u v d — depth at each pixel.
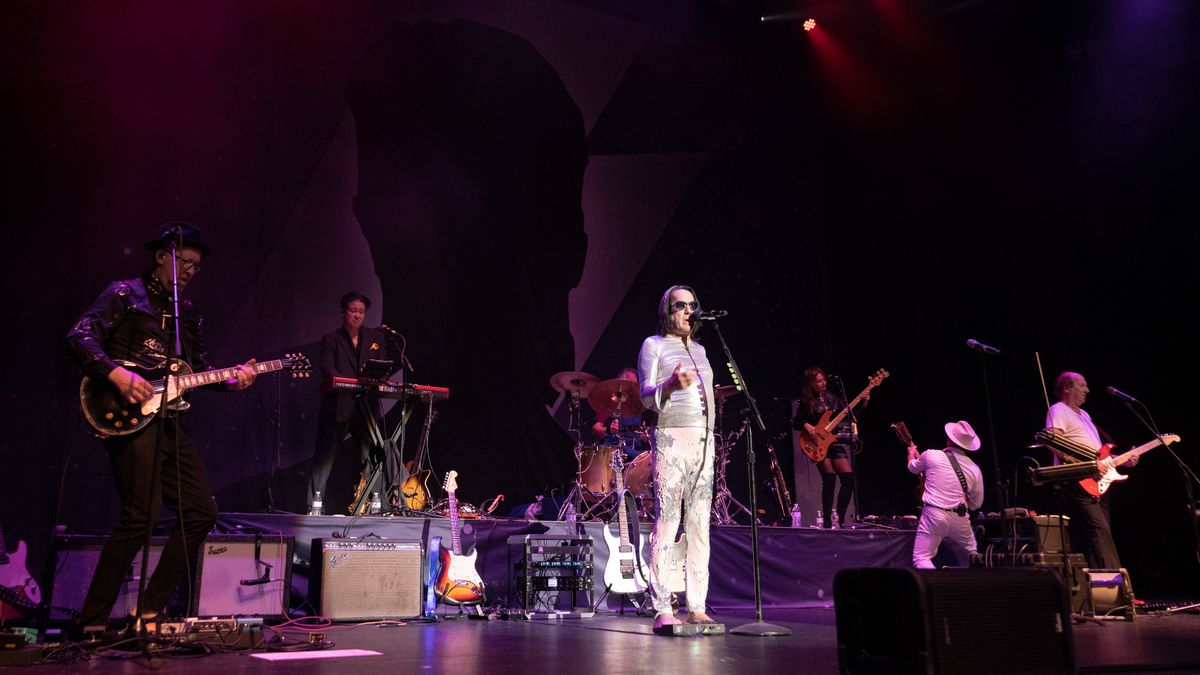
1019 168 9.67
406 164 8.20
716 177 9.77
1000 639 2.46
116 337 3.69
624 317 8.98
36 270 6.46
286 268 7.53
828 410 8.55
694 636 4.15
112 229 6.81
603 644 3.81
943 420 9.61
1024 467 9.02
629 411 7.34
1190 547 8.21
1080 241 9.19
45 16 6.84
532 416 8.25
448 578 5.35
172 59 7.34
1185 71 8.80
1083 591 5.63
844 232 10.26
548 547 5.61
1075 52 9.45
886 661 2.44
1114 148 9.15
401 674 2.84
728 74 10.09
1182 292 8.57
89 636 3.48
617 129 9.36
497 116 8.71
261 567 4.71
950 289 9.84
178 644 3.42
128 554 3.60
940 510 6.29
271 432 7.19
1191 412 8.38
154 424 3.66
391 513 5.83
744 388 4.50
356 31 8.24
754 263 9.76
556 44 9.18
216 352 7.13
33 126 6.64
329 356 6.55
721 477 7.73
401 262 7.99
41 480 6.18
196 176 7.26
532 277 8.55
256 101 7.66
